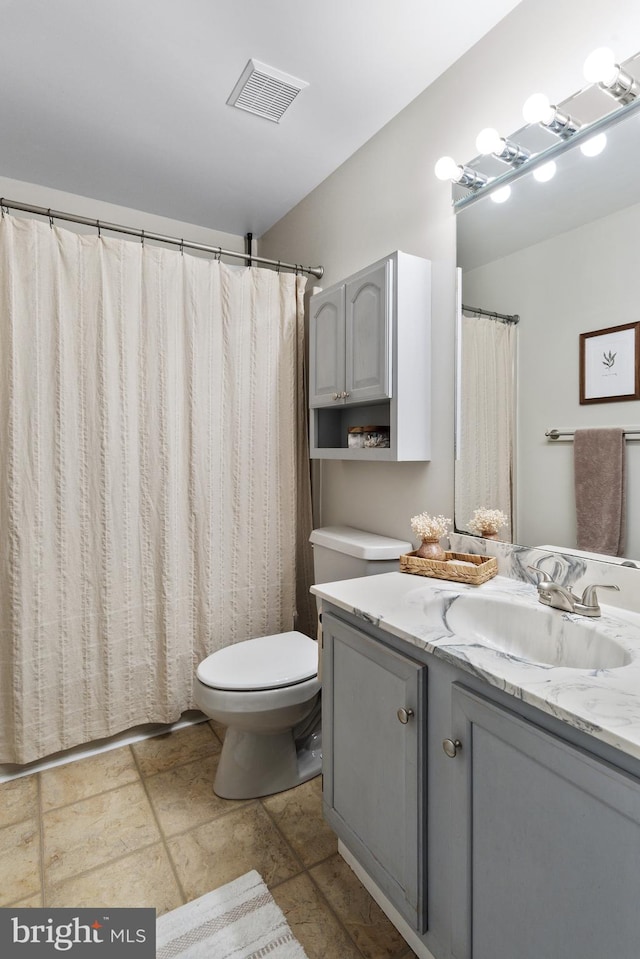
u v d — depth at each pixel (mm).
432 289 1727
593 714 731
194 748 2025
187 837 1541
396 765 1126
